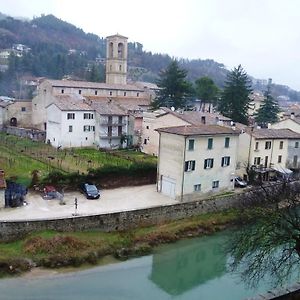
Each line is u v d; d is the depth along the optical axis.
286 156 70.19
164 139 54.22
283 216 28.45
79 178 53.16
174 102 97.19
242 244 30.05
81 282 35.19
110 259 39.88
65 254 38.22
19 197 45.69
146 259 41.03
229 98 97.31
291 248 27.62
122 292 34.47
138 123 84.75
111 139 83.12
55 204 46.97
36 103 97.94
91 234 42.47
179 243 45.03
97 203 48.75
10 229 39.31
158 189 55.66
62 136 78.62
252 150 64.56
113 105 87.56
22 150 71.75
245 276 33.56
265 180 65.62
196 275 38.78
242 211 40.16
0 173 45.84
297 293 23.38
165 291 35.47
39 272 35.88
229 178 58.16
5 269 35.34
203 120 67.50
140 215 46.12
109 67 123.19
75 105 81.12
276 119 106.56
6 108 96.19
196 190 54.03
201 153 53.59
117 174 56.53
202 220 49.94
